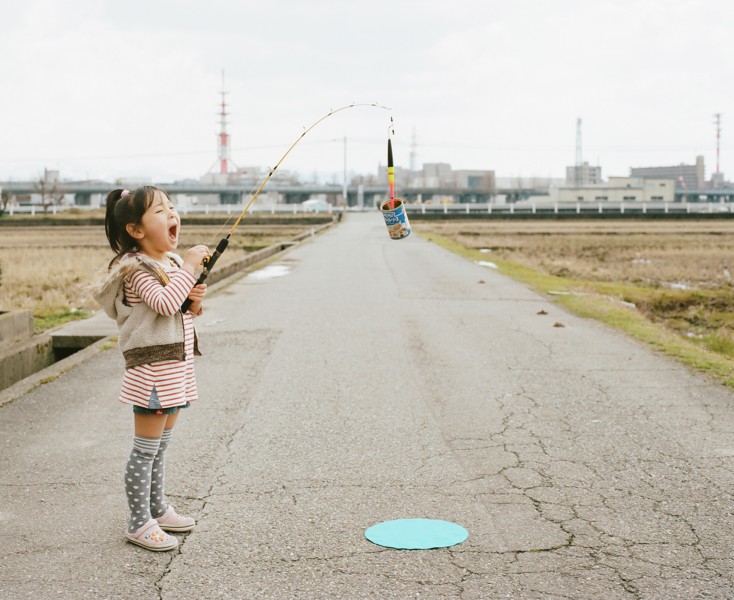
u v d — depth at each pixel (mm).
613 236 49875
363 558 3844
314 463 5348
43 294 18281
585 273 26188
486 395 7316
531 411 6746
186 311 3908
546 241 43938
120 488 4859
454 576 3645
